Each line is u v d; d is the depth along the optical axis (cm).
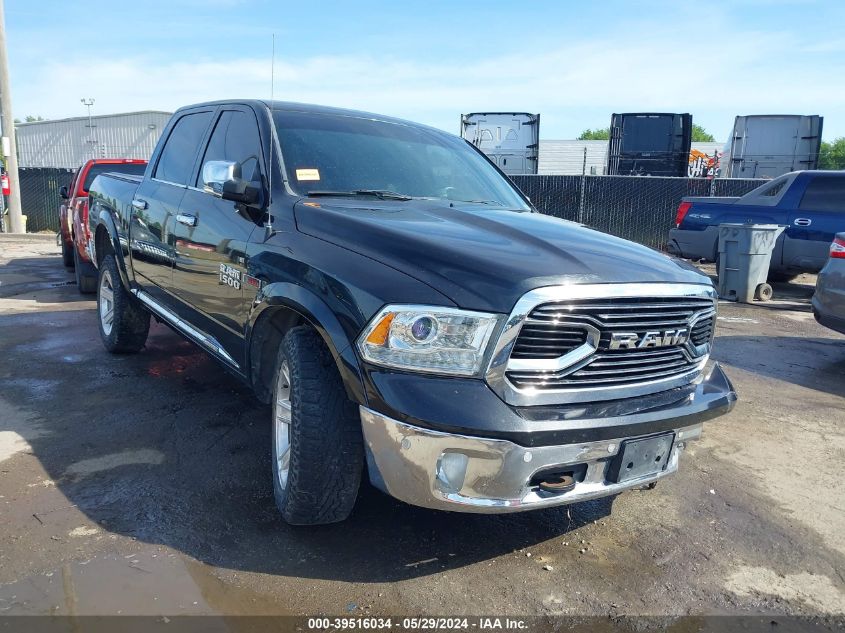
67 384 523
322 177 388
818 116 1955
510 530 341
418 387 261
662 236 1680
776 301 1071
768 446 466
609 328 281
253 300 348
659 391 304
